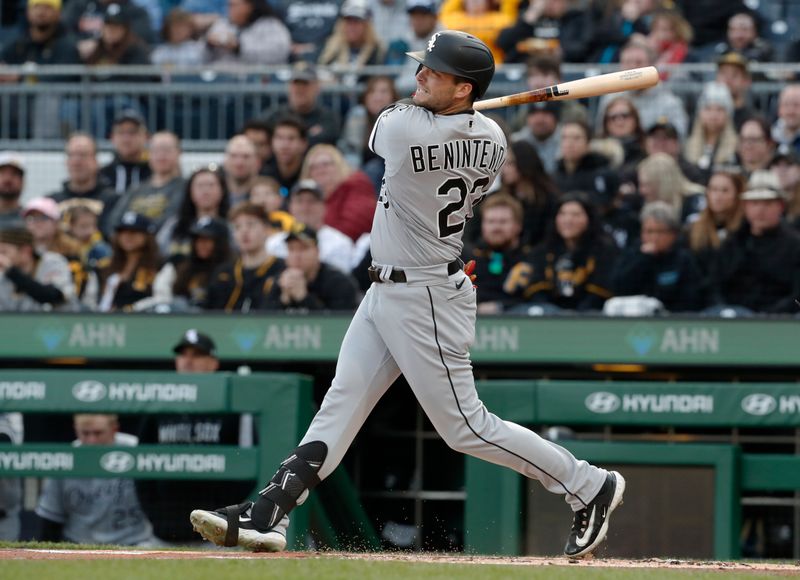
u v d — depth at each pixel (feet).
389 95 119.55
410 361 50.88
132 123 122.11
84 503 95.61
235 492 95.09
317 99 123.24
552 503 90.02
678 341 100.27
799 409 88.33
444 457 107.24
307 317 103.35
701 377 105.81
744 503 101.24
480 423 52.21
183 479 91.15
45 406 91.91
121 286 111.45
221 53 137.80
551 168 113.19
